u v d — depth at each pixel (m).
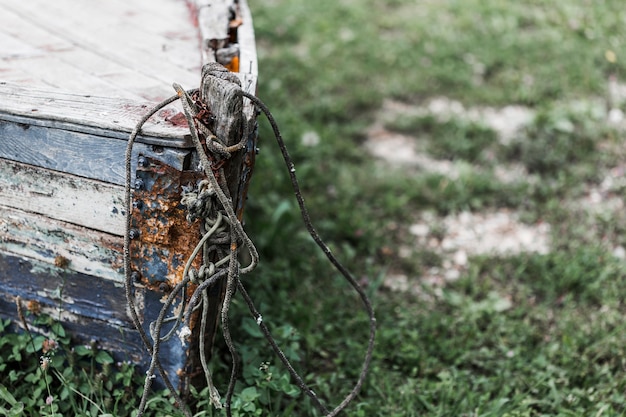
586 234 4.59
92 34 3.26
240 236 2.25
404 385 3.24
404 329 3.68
